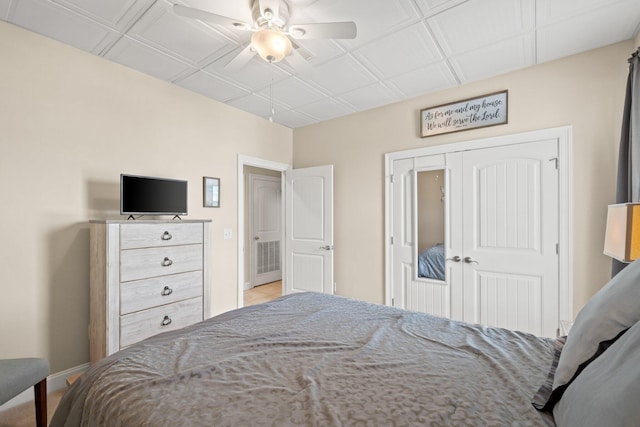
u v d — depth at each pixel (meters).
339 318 1.61
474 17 1.93
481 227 2.80
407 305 3.23
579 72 2.36
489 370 1.04
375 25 2.01
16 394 1.44
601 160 2.28
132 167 2.56
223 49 2.29
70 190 2.21
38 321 2.05
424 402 0.84
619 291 0.85
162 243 2.34
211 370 1.03
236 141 3.47
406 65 2.53
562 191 2.42
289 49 1.81
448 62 2.49
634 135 1.91
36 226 2.05
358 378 0.98
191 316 2.52
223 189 3.32
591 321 0.87
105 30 2.05
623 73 2.20
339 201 3.77
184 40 2.18
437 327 1.48
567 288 2.40
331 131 3.86
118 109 2.48
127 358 1.13
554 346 1.22
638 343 0.63
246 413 0.80
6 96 1.94
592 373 0.71
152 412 0.81
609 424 0.54
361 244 3.57
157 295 2.30
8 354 1.93
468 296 2.86
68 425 0.98
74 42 2.18
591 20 1.96
